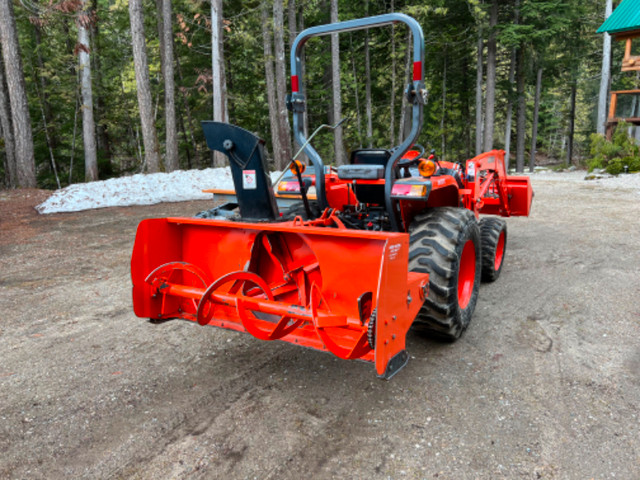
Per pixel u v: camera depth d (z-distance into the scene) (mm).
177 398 2836
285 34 21312
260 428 2510
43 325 4039
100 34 22297
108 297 4785
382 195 3721
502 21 26719
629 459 2191
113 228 8555
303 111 3631
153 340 3717
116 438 2445
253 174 3201
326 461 2229
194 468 2203
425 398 2768
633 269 5336
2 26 13148
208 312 3035
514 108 35438
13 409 2729
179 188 12961
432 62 28000
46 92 19688
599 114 25641
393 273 2273
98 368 3240
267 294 2887
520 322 3914
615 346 3404
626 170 17281
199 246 3371
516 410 2615
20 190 12742
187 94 23781
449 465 2178
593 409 2607
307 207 3764
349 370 3160
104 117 22219
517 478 2084
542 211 9719
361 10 23656
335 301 2855
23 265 6078
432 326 3248
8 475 2174
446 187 4074
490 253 4785
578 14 25562
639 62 17703
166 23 17219
